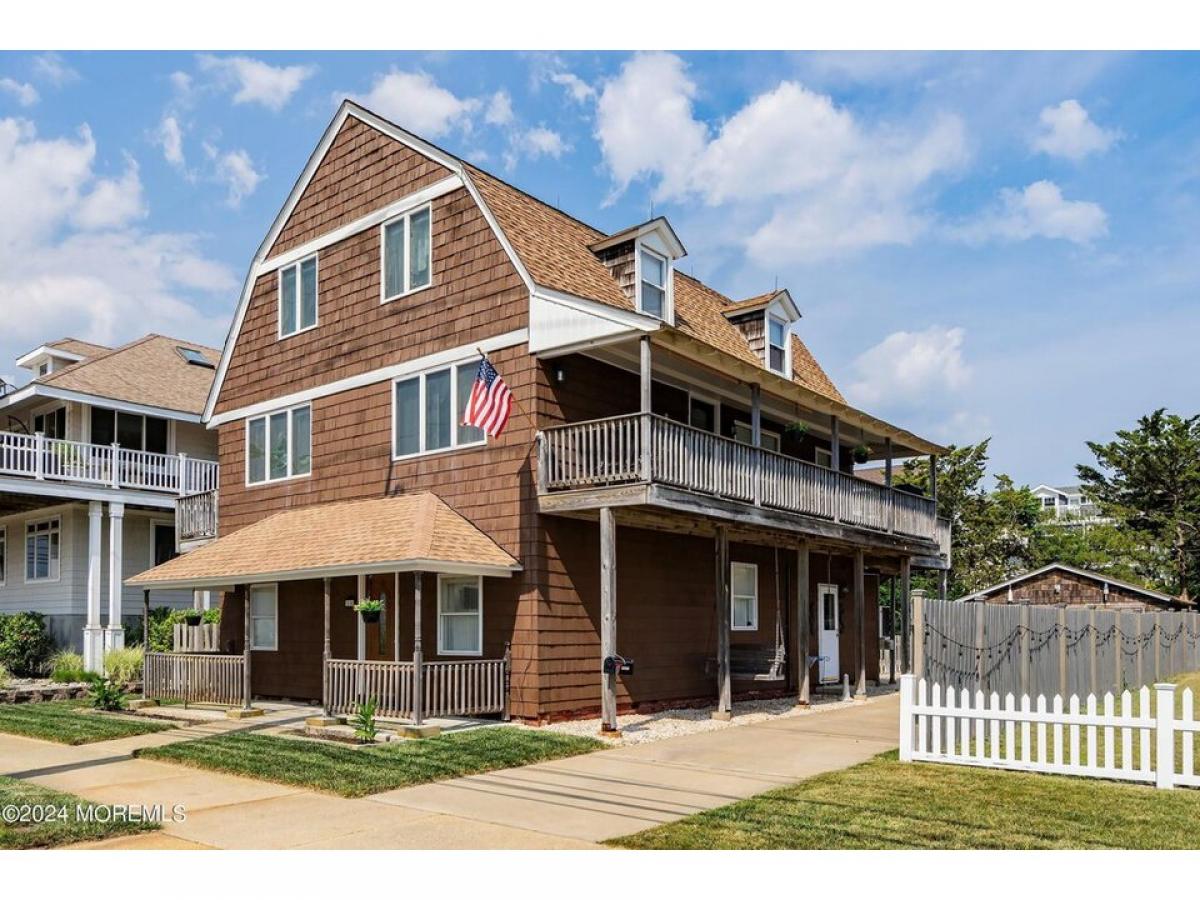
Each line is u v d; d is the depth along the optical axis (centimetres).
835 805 887
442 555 1433
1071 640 1595
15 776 1104
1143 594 3127
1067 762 1152
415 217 1800
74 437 2566
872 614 2605
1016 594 3397
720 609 1597
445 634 1622
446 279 1717
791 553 2223
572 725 1473
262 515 2056
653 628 1739
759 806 888
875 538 2078
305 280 2028
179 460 2569
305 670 1894
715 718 1583
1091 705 1024
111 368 2698
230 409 2181
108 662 2125
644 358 1419
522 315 1579
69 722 1529
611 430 1457
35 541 2684
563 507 1475
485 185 1733
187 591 2731
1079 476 4941
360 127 1928
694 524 1638
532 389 1550
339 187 1966
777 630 2148
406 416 1769
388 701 1438
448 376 1698
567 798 952
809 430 2316
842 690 2230
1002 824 810
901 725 1139
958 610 1263
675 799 941
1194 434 4638
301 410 2008
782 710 1767
